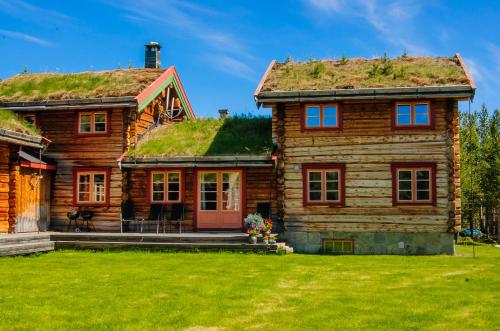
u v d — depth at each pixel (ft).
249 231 61.11
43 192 73.05
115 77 82.07
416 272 47.50
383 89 64.95
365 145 67.10
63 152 75.36
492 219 139.23
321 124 68.18
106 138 74.49
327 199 67.72
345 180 67.26
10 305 33.63
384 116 67.00
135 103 72.38
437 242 65.36
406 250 65.67
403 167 66.18
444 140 65.72
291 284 41.22
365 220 66.59
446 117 65.87
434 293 37.86
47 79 82.94
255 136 75.20
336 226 67.15
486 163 123.24
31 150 74.49
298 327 29.17
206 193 72.18
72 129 75.46
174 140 75.97
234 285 40.42
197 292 37.81
